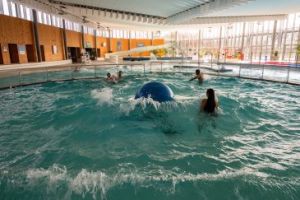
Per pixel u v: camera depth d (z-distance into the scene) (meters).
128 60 22.75
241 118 4.18
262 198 1.96
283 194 2.01
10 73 10.32
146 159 2.70
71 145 3.14
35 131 3.69
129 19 13.94
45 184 2.18
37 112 4.73
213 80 9.16
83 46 21.98
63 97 6.17
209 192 2.05
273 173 2.35
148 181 2.22
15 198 1.99
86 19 17.12
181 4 10.17
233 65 14.38
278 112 4.59
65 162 2.64
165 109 4.55
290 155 2.76
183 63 16.66
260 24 19.72
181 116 4.21
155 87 4.97
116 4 11.11
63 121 4.17
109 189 2.10
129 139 3.33
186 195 2.01
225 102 5.38
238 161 2.62
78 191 2.08
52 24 16.66
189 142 3.20
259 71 12.06
